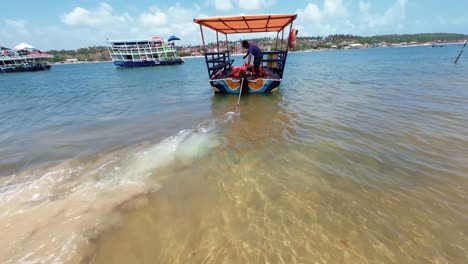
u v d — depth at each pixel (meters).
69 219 2.62
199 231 2.47
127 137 5.44
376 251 2.18
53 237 2.36
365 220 2.55
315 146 4.45
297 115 6.53
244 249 2.23
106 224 2.56
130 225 2.55
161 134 5.55
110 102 10.32
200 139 5.06
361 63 26.98
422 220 2.53
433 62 24.36
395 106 7.10
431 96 8.27
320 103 7.84
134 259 2.16
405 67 20.06
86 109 9.02
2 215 2.68
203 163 3.94
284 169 3.66
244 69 9.23
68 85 20.09
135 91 13.85
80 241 2.32
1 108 10.12
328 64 27.39
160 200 2.98
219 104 8.57
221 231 2.46
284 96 9.28
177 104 9.04
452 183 3.16
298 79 14.74
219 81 9.44
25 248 2.23
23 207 2.84
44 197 3.06
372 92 9.44
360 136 4.85
